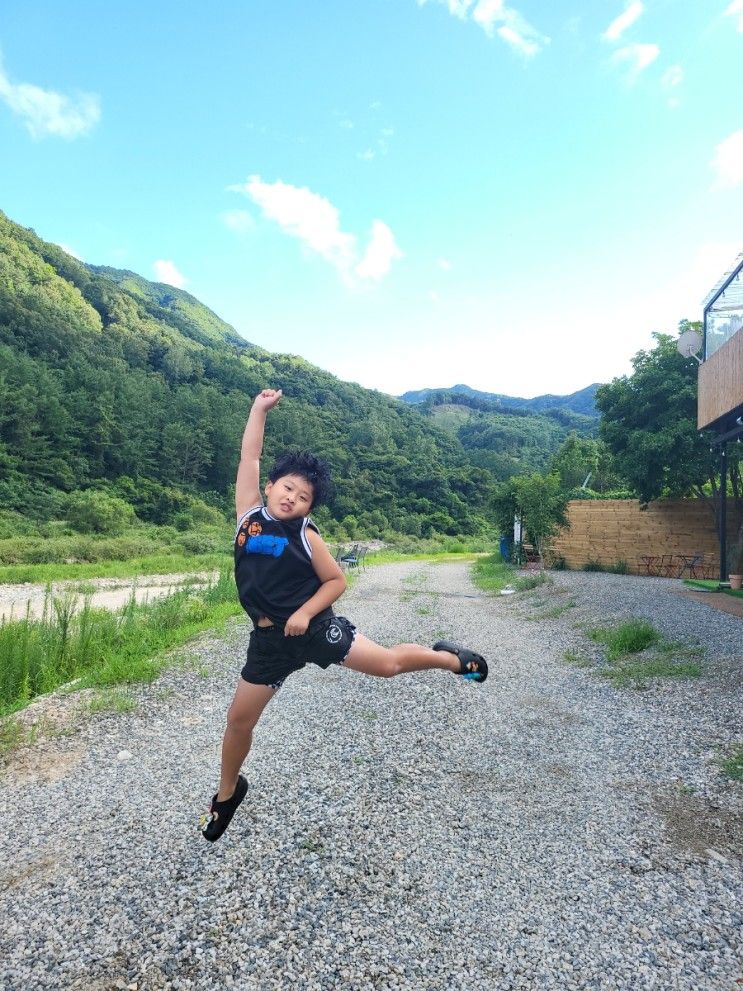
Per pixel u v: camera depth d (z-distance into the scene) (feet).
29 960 8.14
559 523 75.10
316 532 8.48
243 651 27.63
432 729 17.46
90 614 32.55
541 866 10.48
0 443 185.26
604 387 75.46
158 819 12.10
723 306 44.21
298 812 12.34
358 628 35.12
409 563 109.29
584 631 32.09
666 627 29.14
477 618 40.09
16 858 10.75
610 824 11.93
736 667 21.07
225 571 53.47
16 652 23.75
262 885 9.82
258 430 9.45
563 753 15.71
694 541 70.95
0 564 101.30
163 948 8.38
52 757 15.58
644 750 15.66
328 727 17.49
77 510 152.66
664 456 68.44
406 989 7.72
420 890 9.76
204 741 16.71
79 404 224.12
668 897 9.57
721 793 13.03
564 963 8.18
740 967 8.08
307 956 8.25
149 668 23.49
